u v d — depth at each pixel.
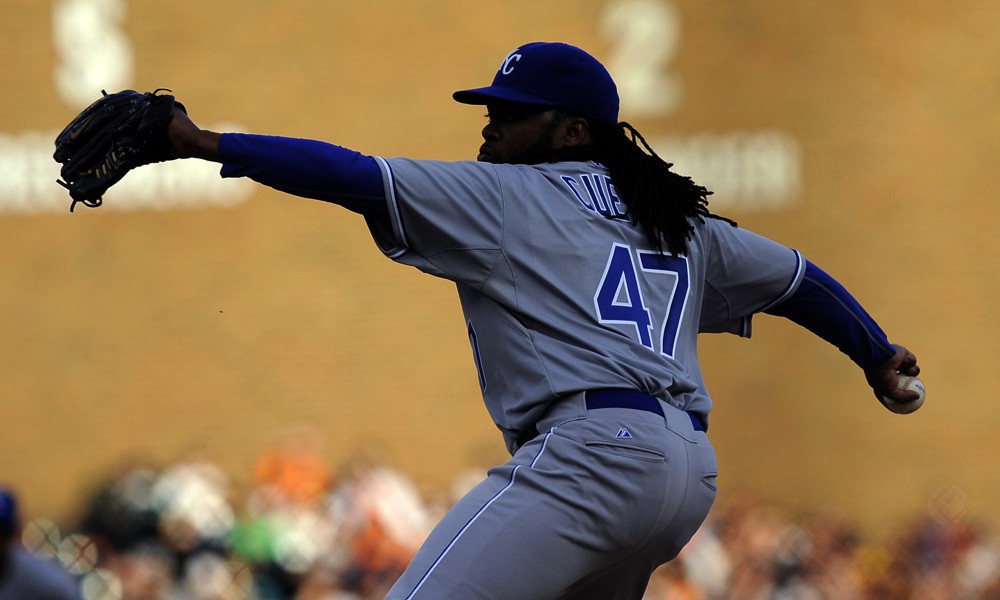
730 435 48.16
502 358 10.66
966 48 49.56
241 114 49.59
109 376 48.19
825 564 36.91
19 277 48.62
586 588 11.00
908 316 48.97
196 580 32.75
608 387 10.38
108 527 33.81
